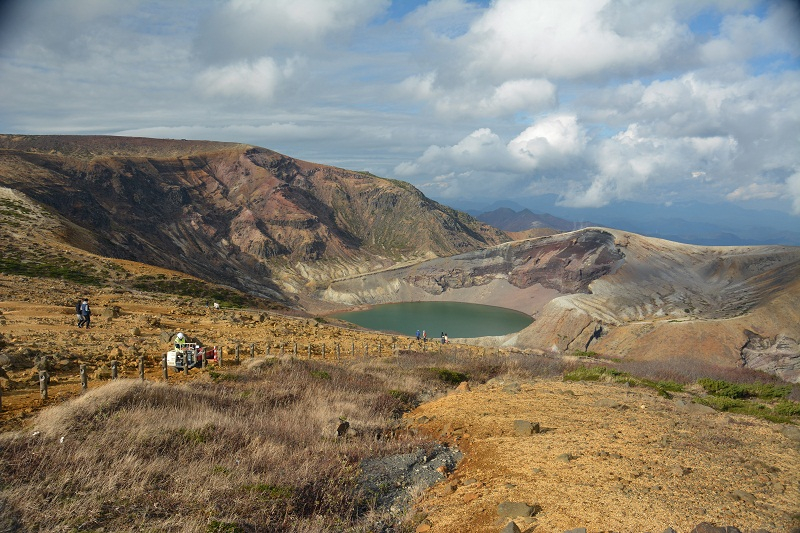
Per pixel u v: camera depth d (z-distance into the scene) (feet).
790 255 643.45
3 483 23.77
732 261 652.07
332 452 35.68
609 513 21.58
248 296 289.12
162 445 32.35
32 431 31.63
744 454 28.89
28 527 20.40
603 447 31.55
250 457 32.12
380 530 24.64
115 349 66.85
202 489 25.91
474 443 37.19
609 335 448.65
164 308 138.62
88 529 20.75
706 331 395.14
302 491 28.09
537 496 24.54
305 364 69.26
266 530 23.39
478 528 22.48
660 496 22.95
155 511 23.29
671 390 62.95
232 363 71.10
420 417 48.78
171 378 57.77
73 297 134.51
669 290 611.06
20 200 382.22
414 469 33.58
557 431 36.81
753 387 64.59
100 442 30.40
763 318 401.08
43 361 55.36
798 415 43.09
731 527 18.78
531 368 87.35
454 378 76.33
